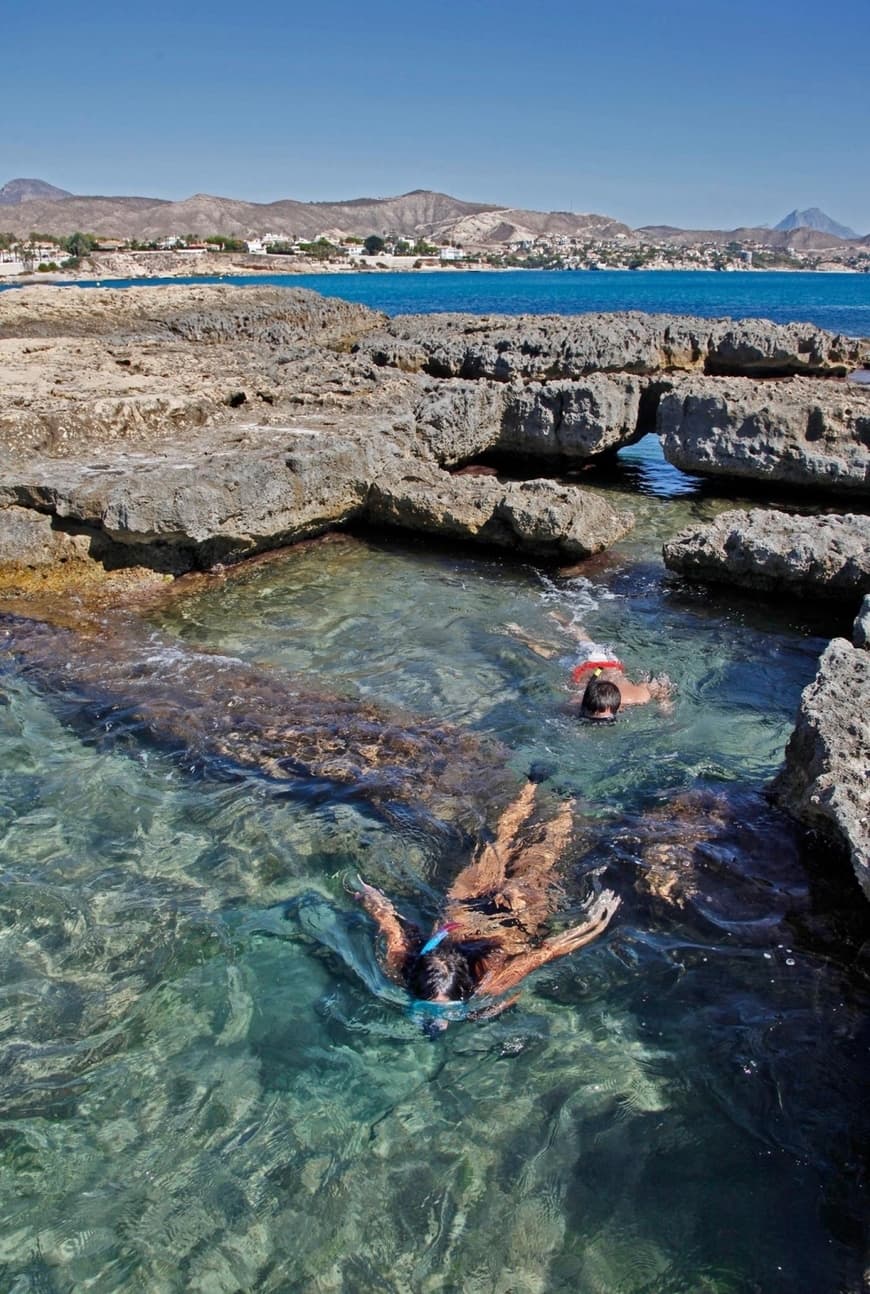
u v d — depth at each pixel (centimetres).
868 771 544
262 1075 422
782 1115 398
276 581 1063
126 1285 332
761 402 1399
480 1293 328
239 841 593
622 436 1556
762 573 1016
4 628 894
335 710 748
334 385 1585
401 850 585
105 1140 389
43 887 546
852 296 8650
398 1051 437
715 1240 344
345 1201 363
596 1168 375
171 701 757
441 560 1148
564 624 959
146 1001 465
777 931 507
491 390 1516
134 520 959
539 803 632
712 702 794
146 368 1669
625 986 474
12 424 1134
